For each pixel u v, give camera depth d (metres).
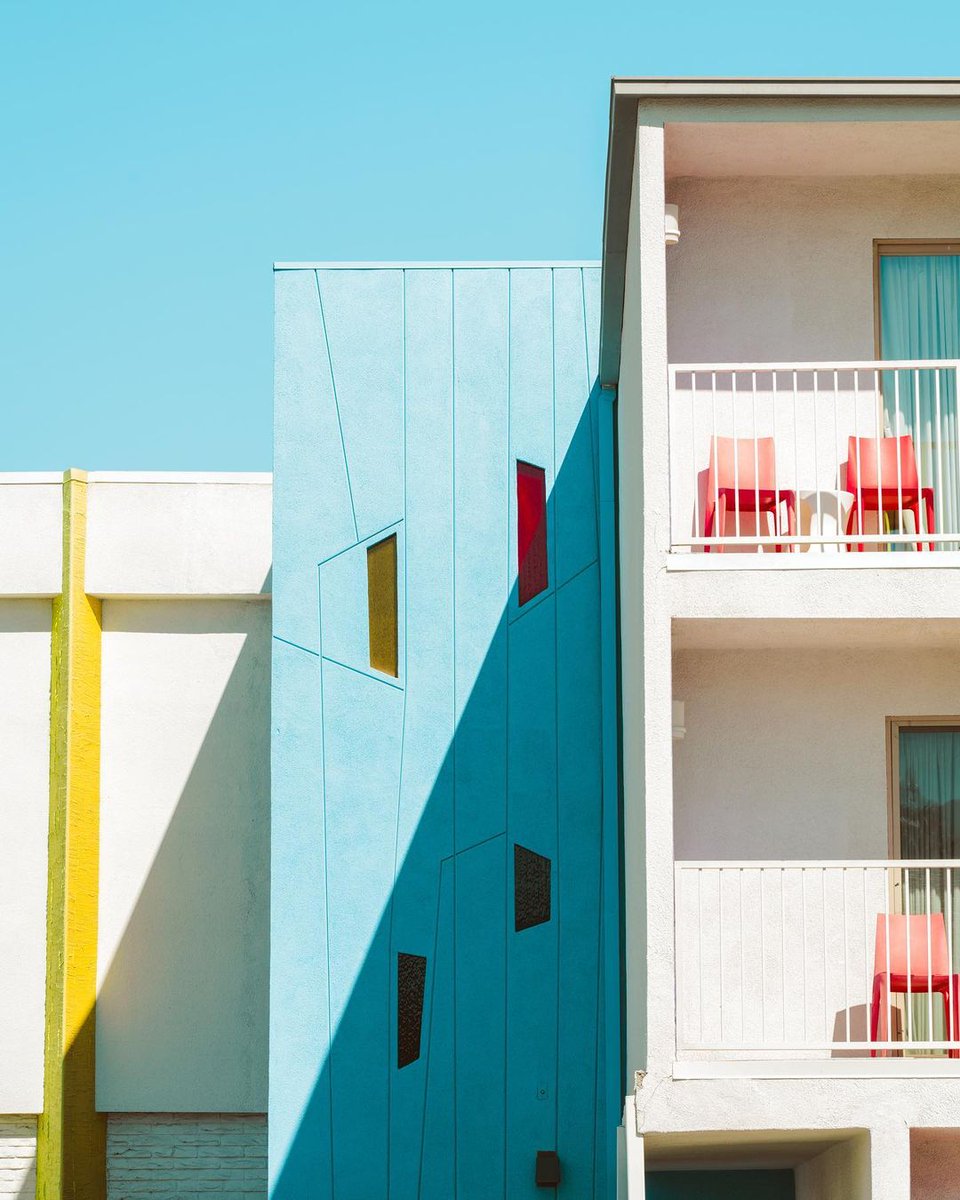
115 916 16.75
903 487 11.00
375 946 14.72
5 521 16.94
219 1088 16.42
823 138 10.93
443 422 15.43
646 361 10.26
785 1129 9.53
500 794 14.91
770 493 11.28
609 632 15.01
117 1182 16.48
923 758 11.37
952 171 11.72
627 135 10.74
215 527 17.14
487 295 15.59
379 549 15.30
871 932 10.98
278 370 15.47
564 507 15.27
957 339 11.72
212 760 17.03
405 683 15.08
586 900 14.69
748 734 11.32
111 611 17.28
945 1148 10.23
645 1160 11.59
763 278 11.77
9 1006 16.25
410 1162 14.41
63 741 16.45
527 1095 14.46
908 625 10.33
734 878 11.11
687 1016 10.82
